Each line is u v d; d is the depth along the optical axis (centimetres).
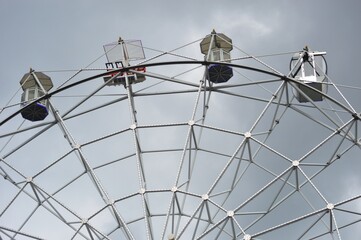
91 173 4072
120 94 4309
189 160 4116
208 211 3922
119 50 4434
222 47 4588
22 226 4019
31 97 4525
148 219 3906
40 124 4291
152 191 3881
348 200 3762
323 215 3812
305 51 4350
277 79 4147
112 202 3884
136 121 4338
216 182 3872
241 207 3791
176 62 4119
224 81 4459
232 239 3906
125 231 3956
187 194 3875
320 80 4312
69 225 4041
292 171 3953
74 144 4059
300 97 4350
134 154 4241
